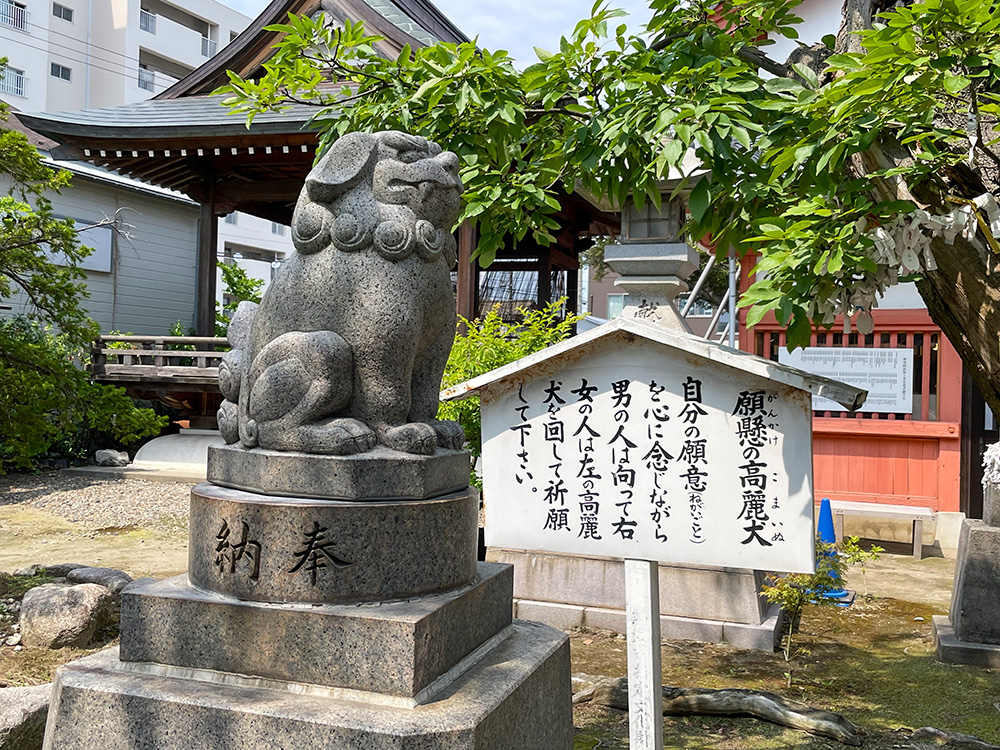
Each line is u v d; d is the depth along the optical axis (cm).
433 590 270
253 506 261
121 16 2564
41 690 349
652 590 318
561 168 383
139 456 1288
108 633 515
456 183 291
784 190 319
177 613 266
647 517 313
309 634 250
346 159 281
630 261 556
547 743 291
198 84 1300
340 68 382
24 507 988
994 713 432
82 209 1554
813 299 285
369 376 277
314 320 279
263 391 272
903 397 874
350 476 261
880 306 872
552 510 328
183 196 1769
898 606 654
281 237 2548
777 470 294
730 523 301
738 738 400
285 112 1082
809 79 310
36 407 827
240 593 262
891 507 845
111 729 252
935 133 259
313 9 1203
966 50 238
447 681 260
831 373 895
